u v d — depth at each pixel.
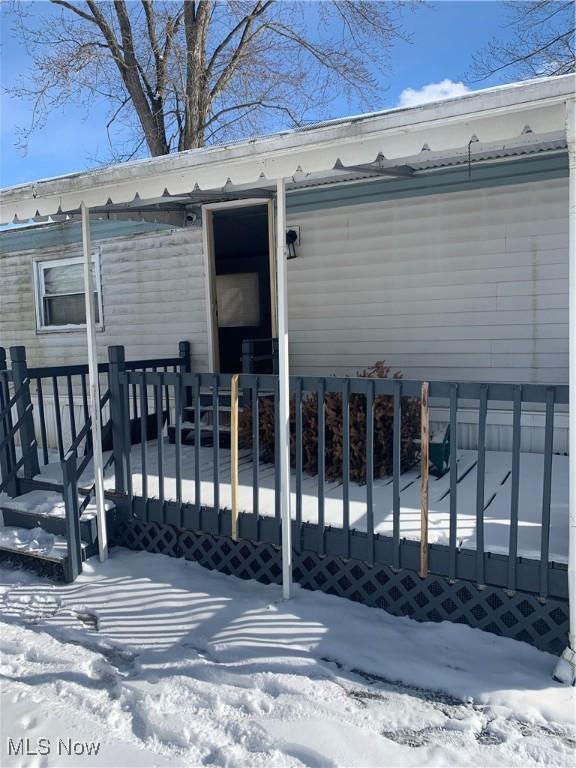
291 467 5.65
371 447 3.84
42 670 3.49
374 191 6.23
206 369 7.65
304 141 3.41
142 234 7.98
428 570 3.69
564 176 5.42
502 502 4.44
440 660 3.34
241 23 12.98
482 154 5.40
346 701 3.04
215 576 4.49
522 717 2.87
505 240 5.71
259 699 3.09
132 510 5.00
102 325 8.48
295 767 2.64
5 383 5.75
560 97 2.77
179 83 12.58
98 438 4.82
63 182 4.42
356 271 6.42
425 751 2.68
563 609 3.32
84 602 4.25
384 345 6.36
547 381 5.66
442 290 6.03
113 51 12.65
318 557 4.11
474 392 3.48
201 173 3.93
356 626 3.69
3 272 9.45
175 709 3.07
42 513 5.12
